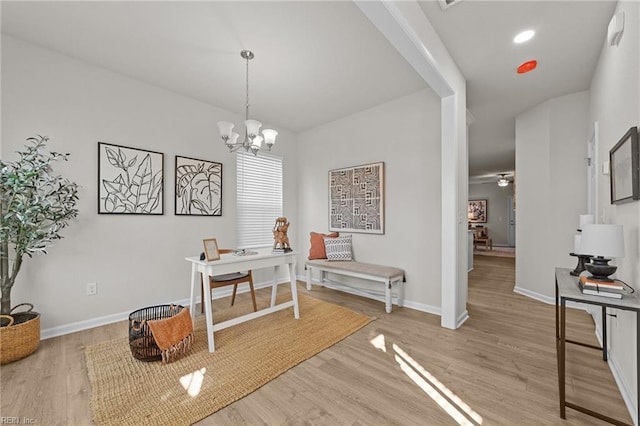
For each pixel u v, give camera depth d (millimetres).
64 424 1420
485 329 2627
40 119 2402
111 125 2785
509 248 9938
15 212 1983
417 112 3264
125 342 2332
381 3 1548
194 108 3438
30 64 2357
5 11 1974
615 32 1750
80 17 2043
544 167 3547
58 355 2109
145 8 1948
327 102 3547
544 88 3164
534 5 1896
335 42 2318
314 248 4086
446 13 1968
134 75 2879
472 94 3318
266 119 4152
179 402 1585
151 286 3055
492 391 1699
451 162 2664
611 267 1489
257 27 2141
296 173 4785
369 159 3752
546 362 2027
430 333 2543
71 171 2547
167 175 3195
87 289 2633
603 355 2023
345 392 1697
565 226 3344
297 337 2443
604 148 2334
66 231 2521
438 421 1458
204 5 1914
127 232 2887
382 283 3564
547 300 3453
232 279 2973
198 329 2607
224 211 3746
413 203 3297
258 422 1449
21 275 2314
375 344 2328
